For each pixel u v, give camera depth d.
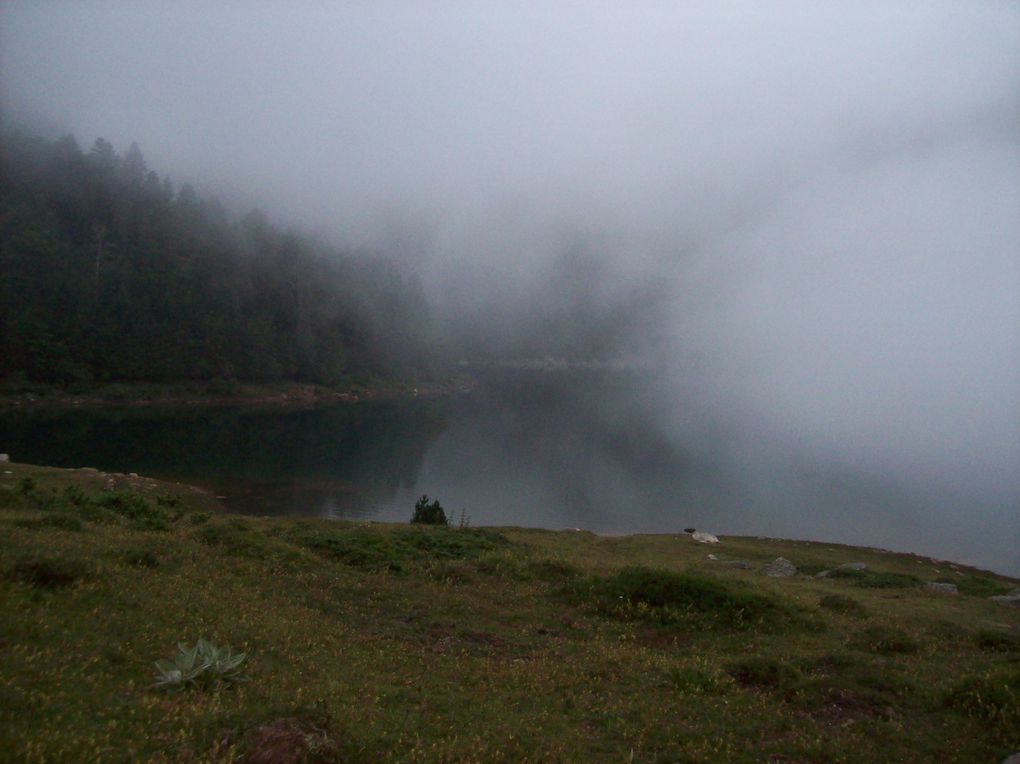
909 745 8.30
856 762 7.79
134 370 109.38
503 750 7.77
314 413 119.62
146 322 113.06
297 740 6.59
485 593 15.74
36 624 8.60
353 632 11.98
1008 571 44.50
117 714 6.81
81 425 85.69
